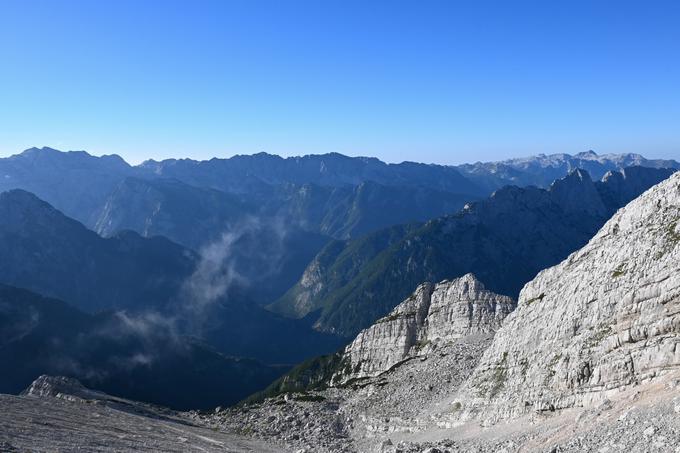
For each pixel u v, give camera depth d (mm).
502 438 74938
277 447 123812
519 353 94375
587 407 68000
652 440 45344
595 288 78125
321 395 182000
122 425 128250
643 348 64875
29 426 96312
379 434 123188
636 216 84688
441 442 85938
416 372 158750
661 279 66062
